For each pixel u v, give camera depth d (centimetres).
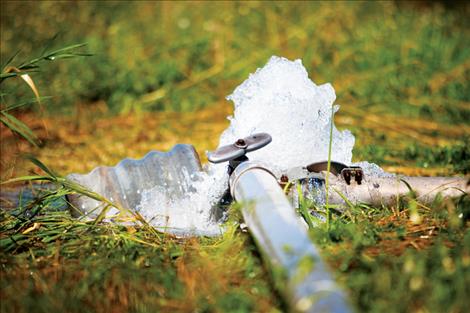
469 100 1080
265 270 400
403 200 518
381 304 355
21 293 393
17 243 453
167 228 496
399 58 1238
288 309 351
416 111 1023
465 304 365
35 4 1360
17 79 1051
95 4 1391
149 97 1083
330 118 563
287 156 543
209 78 1157
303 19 1403
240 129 558
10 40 1227
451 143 830
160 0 1425
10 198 648
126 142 912
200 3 1432
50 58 556
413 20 1457
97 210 531
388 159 743
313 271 337
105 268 411
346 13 1441
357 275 385
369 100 1078
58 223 489
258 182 434
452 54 1277
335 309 313
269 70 567
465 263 392
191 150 548
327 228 452
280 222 383
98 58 1158
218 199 515
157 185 533
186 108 1062
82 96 1073
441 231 462
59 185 547
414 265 389
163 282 400
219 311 367
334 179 515
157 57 1204
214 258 427
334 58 1227
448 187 516
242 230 462
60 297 386
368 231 448
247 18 1373
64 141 912
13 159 803
